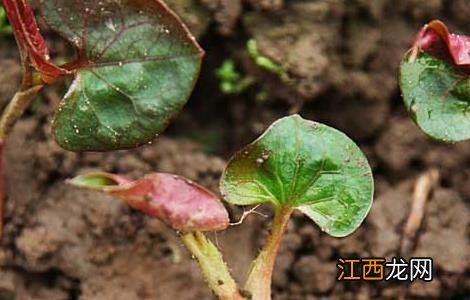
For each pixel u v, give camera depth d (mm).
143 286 276
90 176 203
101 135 205
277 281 282
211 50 286
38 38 204
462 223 287
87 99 204
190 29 278
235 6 279
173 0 275
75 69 205
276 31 280
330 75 282
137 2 196
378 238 283
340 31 283
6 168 276
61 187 279
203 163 287
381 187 292
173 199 197
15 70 277
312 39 281
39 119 279
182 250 279
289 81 281
